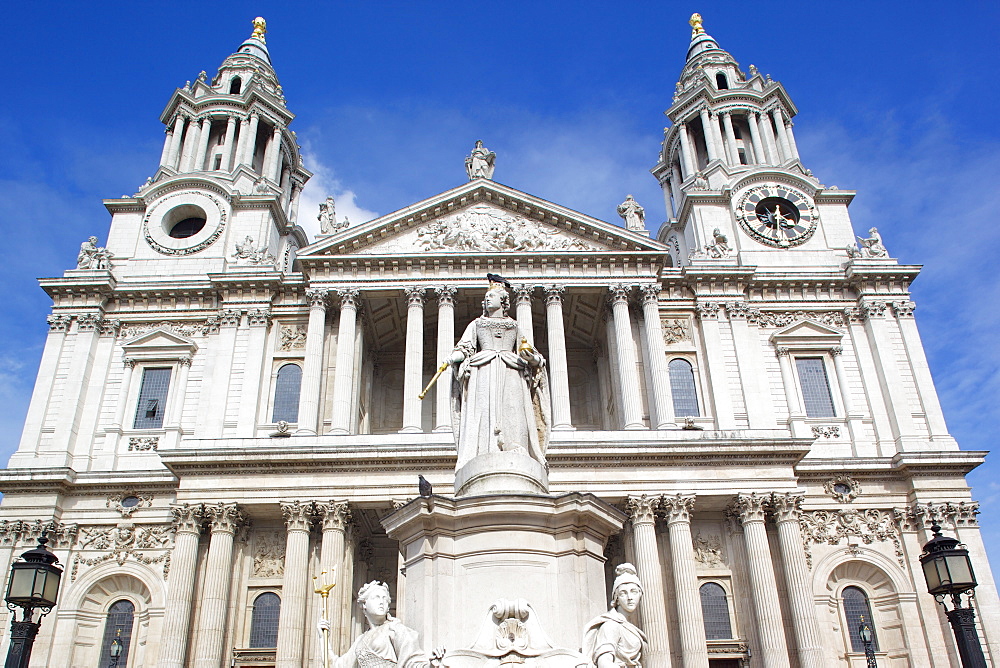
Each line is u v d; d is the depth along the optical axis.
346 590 37.34
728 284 49.16
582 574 11.73
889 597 41.97
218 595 36.69
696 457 39.41
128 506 43.03
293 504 38.06
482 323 14.82
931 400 46.62
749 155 61.56
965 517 42.88
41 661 39.19
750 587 38.12
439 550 11.84
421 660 10.09
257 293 48.22
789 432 44.03
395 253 46.06
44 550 17.33
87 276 48.72
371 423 50.88
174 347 48.03
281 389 46.28
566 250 47.16
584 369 53.56
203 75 61.22
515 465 13.04
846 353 48.88
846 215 54.50
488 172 50.66
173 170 56.12
